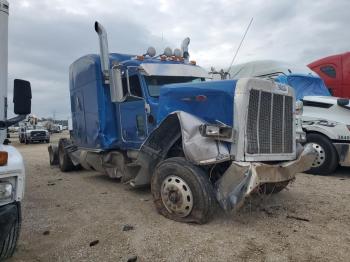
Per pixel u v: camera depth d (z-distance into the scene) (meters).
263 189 5.81
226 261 3.94
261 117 5.27
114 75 6.64
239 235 4.66
